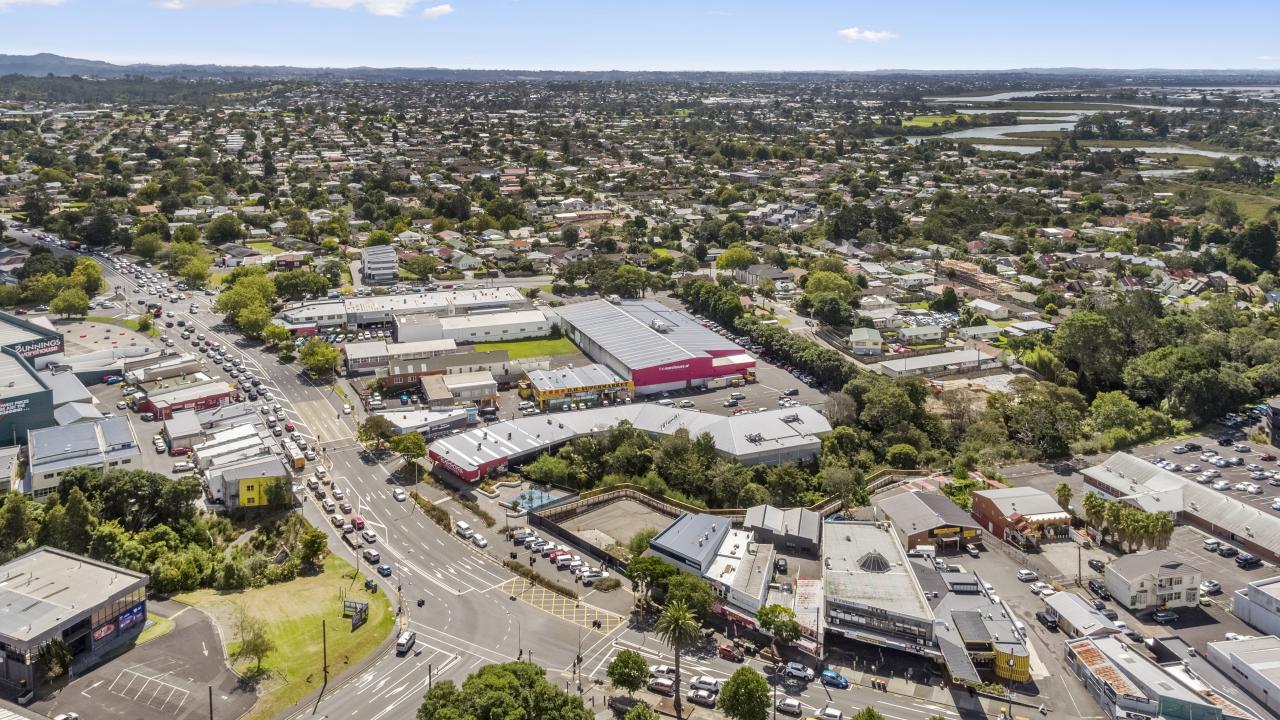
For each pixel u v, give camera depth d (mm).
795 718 124250
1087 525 180250
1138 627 147250
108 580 139625
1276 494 198375
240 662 132375
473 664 135750
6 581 138500
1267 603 144875
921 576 151250
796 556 167625
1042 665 137250
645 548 164375
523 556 169625
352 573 161500
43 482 186125
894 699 129000
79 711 120375
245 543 173125
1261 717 121312
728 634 144750
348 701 126312
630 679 125438
